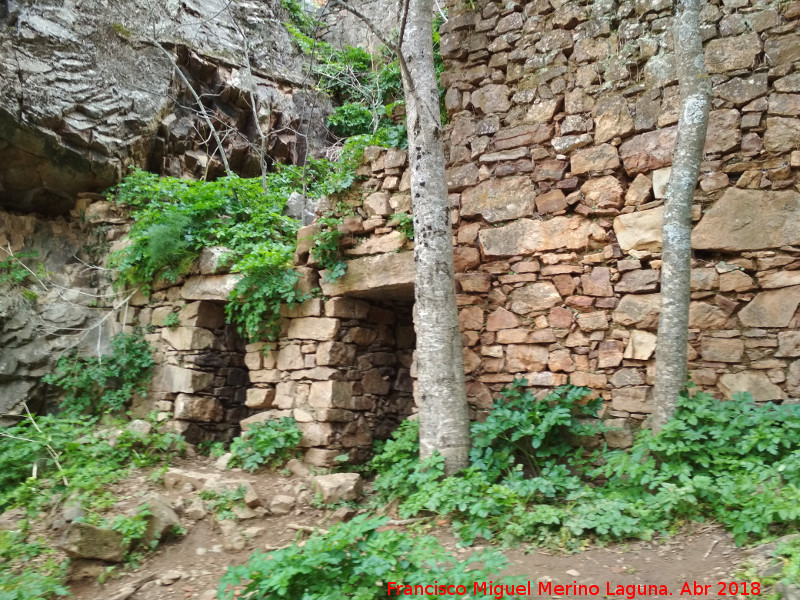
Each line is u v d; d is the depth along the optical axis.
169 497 5.41
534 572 3.77
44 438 6.05
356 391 6.50
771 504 3.62
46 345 7.61
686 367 4.61
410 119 5.66
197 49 10.02
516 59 5.97
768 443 4.08
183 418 6.97
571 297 5.43
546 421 4.96
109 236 8.35
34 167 8.10
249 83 10.66
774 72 4.88
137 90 8.86
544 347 5.52
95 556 4.41
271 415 6.60
